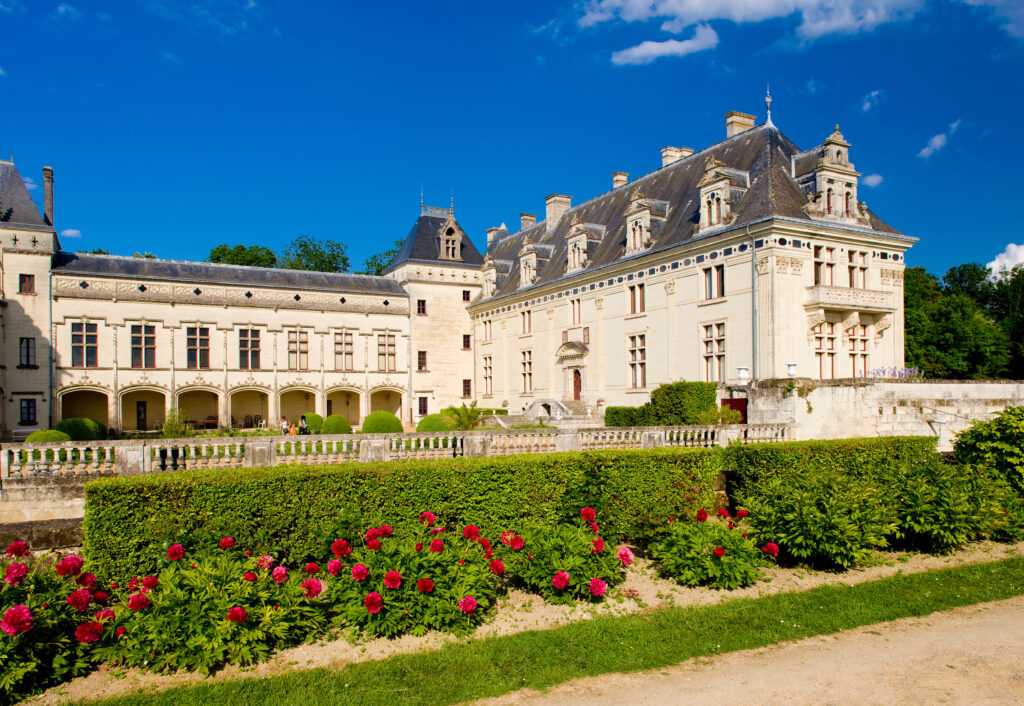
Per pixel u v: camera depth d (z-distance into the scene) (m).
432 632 9.97
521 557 11.82
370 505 13.07
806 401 22.77
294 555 12.48
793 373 23.88
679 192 39.03
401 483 13.31
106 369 42.72
